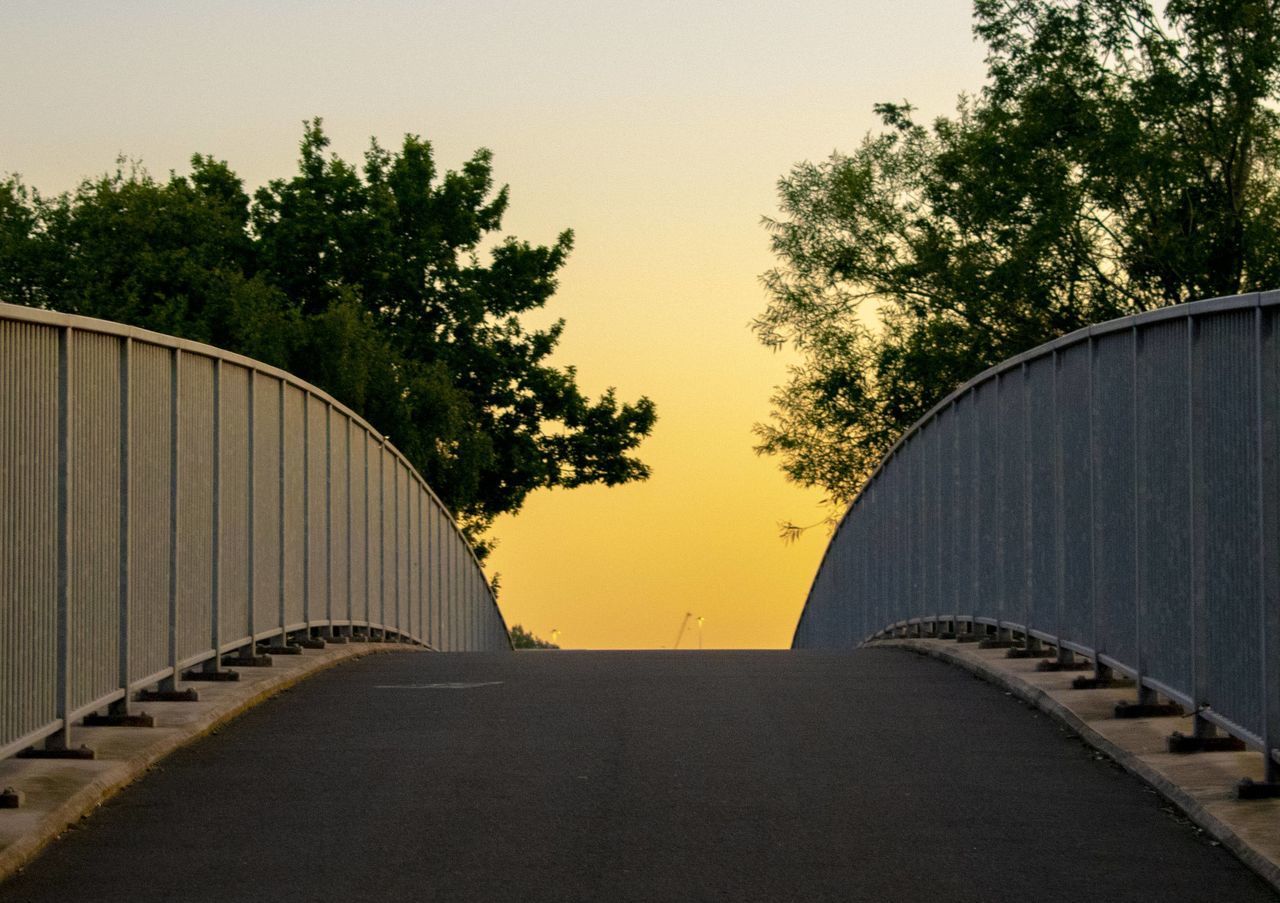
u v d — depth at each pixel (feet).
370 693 41.91
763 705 39.24
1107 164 111.86
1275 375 25.59
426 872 23.22
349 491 62.18
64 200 132.26
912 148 156.76
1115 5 111.14
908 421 158.71
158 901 21.81
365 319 128.47
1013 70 116.06
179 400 37.24
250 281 117.91
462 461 140.36
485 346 169.48
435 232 165.07
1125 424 35.53
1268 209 110.83
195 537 38.93
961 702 39.65
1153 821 26.22
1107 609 37.47
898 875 22.99
